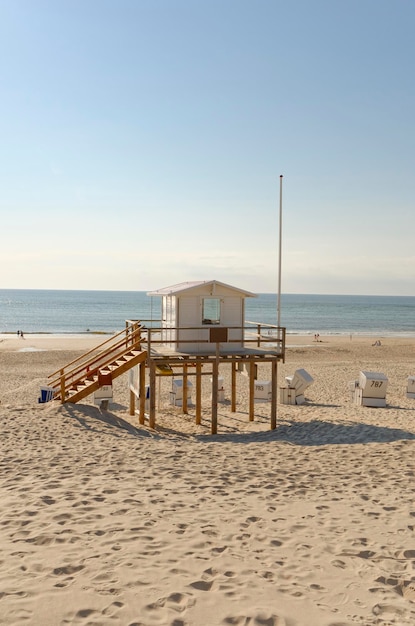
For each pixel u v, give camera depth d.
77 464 11.35
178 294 18.39
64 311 138.00
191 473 10.74
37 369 34.97
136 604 5.34
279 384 27.92
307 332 89.06
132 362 17.73
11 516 7.86
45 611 5.12
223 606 5.40
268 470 11.12
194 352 18.39
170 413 20.91
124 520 7.76
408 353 50.25
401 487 9.85
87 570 6.05
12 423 15.30
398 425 16.59
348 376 31.27
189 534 7.33
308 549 7.00
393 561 6.70
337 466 11.46
